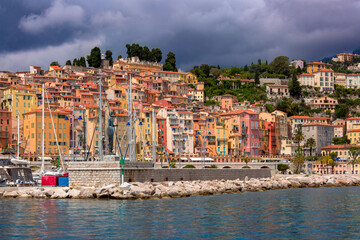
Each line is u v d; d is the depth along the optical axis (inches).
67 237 2881.4
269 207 4333.2
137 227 3186.5
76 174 4904.0
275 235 2999.5
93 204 4190.5
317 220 3572.8
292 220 3565.5
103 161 4837.6
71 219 3437.5
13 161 5689.0
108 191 4559.5
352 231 3132.4
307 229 3196.4
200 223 3373.5
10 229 3088.1
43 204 4170.8
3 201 4394.7
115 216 3585.1
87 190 4616.1
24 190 4776.1
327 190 6742.1
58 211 3786.9
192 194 5251.0
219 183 5930.1
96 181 4837.6
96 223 3299.7
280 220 3560.5
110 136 5108.3
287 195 5639.8
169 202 4453.7
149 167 5260.8
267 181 6953.7
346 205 4562.0
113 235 2947.8
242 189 6127.0
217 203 4537.4
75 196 4603.8
